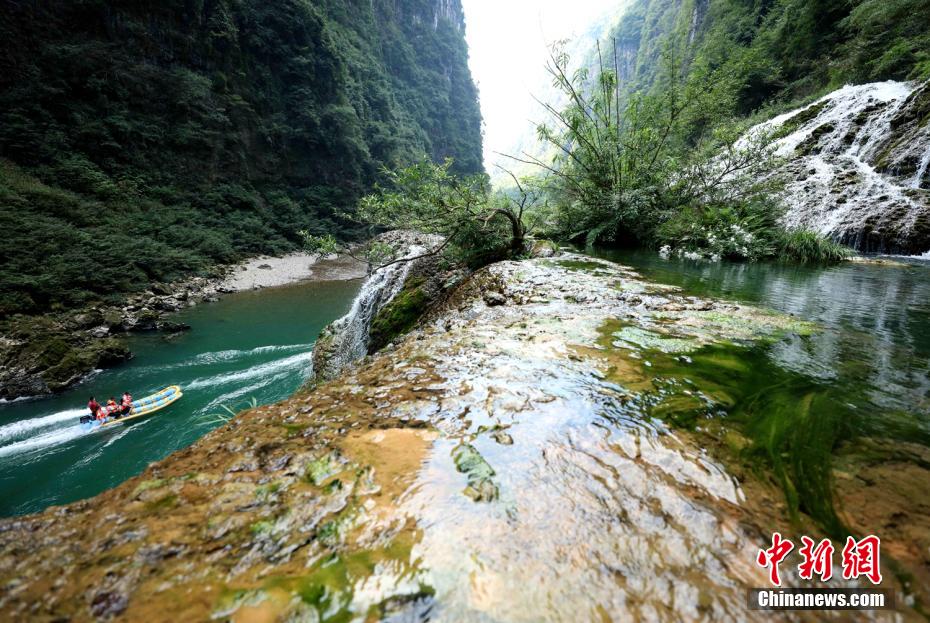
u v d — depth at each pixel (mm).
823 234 9078
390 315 5707
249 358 11727
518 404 1877
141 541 1038
